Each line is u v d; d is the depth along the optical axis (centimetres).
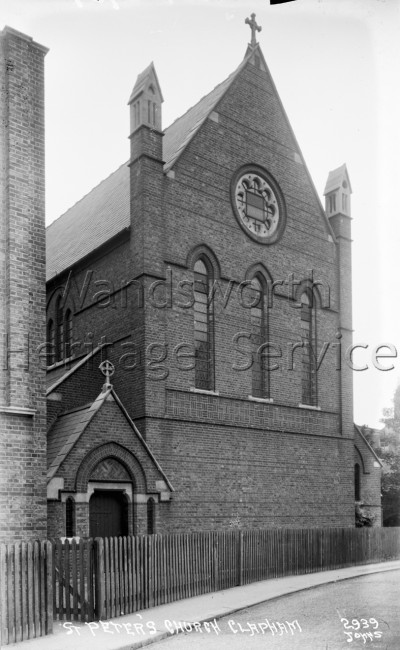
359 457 3020
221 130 2580
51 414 2212
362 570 2467
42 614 1254
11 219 1571
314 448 2709
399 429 3759
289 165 2805
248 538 2080
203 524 2283
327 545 2520
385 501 3844
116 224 2561
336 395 2847
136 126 2375
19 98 1625
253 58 2742
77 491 1920
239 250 2562
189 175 2447
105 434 2011
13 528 1495
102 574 1391
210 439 2361
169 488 2141
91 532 1973
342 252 2953
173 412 2275
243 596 1748
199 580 1797
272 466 2542
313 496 2666
